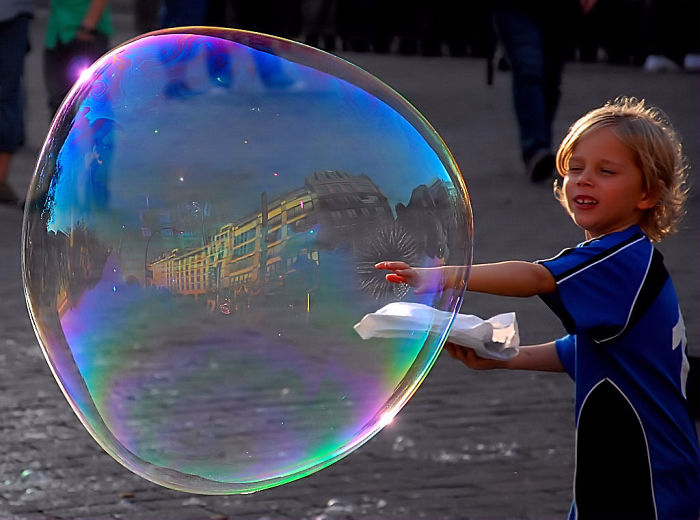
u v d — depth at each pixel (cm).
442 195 350
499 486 566
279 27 1655
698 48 2508
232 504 548
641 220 382
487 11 1633
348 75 360
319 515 534
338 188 337
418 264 343
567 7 1366
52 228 350
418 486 566
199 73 346
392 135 349
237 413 354
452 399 690
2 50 1244
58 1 1311
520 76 1373
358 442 357
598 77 2405
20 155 1530
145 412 350
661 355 366
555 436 632
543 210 1227
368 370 346
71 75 1327
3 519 529
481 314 865
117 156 339
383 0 2550
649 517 367
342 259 336
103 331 341
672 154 372
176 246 334
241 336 338
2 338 803
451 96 2123
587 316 354
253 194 333
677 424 369
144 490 564
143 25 2361
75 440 626
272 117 340
